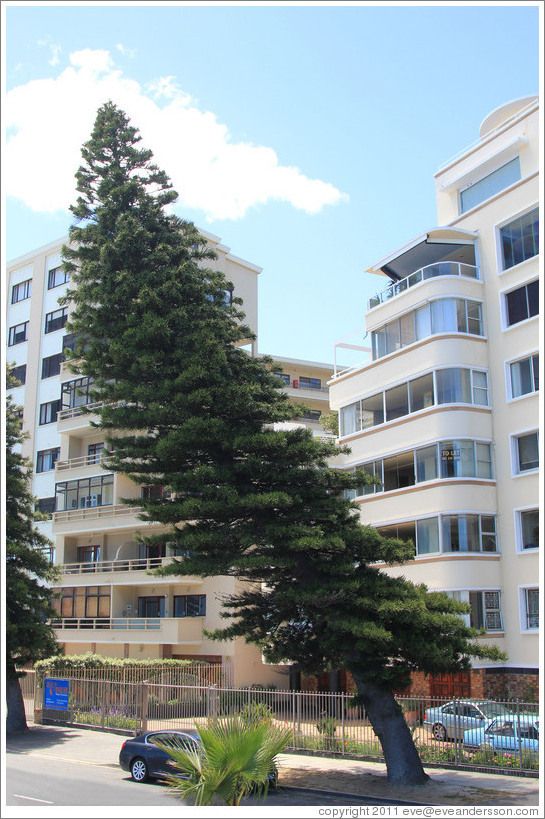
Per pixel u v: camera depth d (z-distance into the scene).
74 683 28.45
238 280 41.28
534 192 26.80
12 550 26.02
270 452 18.53
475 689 25.08
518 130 28.45
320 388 57.19
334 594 16.78
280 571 18.30
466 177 30.53
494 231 28.25
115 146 21.62
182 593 35.19
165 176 21.70
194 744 13.77
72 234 20.97
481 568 25.88
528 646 24.97
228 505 17.38
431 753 19.05
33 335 44.84
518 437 26.64
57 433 41.94
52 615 26.91
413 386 28.91
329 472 18.73
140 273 19.58
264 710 17.64
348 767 19.02
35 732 26.16
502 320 27.53
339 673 31.53
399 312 30.03
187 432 17.73
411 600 16.45
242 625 18.42
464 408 27.03
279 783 17.17
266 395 19.58
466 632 16.98
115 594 36.22
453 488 26.50
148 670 29.16
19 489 27.28
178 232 21.27
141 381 19.14
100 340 19.91
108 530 37.03
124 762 17.91
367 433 30.84
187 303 19.55
